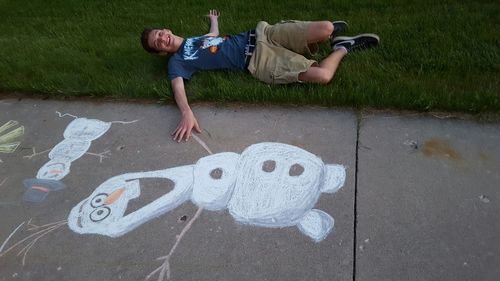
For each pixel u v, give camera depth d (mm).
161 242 2229
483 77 2941
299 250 2113
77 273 2141
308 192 2377
